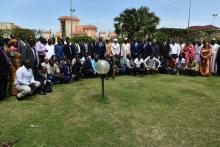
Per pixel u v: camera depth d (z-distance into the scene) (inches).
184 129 245.4
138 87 410.6
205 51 534.6
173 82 458.9
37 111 292.0
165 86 421.4
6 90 341.4
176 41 622.8
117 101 331.3
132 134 233.5
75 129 242.7
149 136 229.9
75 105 314.2
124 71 537.0
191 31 1455.5
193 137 228.8
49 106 310.7
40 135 228.8
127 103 322.7
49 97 351.6
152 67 540.1
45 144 212.1
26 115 278.2
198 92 384.2
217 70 547.5
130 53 552.7
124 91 381.1
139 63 532.4
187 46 563.8
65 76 441.4
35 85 354.3
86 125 252.4
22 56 382.6
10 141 216.2
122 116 277.0
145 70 531.8
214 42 553.3
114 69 490.3
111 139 223.5
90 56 521.7
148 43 545.0
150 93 372.8
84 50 529.0
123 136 229.5
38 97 352.2
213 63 549.6
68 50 492.4
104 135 231.1
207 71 537.0
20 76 341.7
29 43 406.9
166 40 581.0
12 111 291.4
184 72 553.0
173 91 387.2
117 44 557.6
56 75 431.8
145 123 258.7
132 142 218.4
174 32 1492.4
